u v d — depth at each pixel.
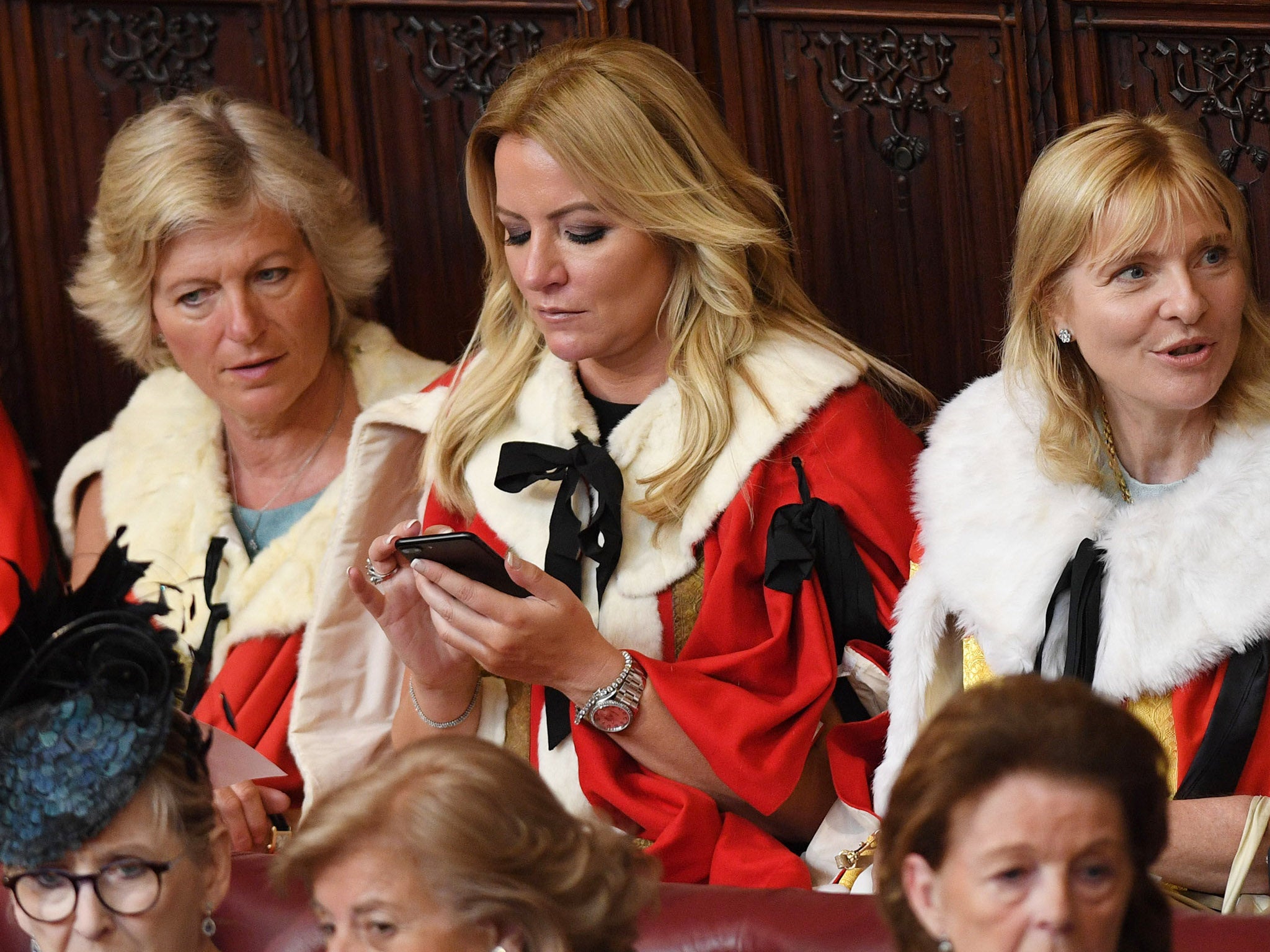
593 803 8.86
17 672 5.95
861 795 8.52
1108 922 3.85
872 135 12.41
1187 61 12.30
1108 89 12.30
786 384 9.34
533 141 9.02
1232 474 7.70
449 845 4.39
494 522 9.62
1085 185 7.68
